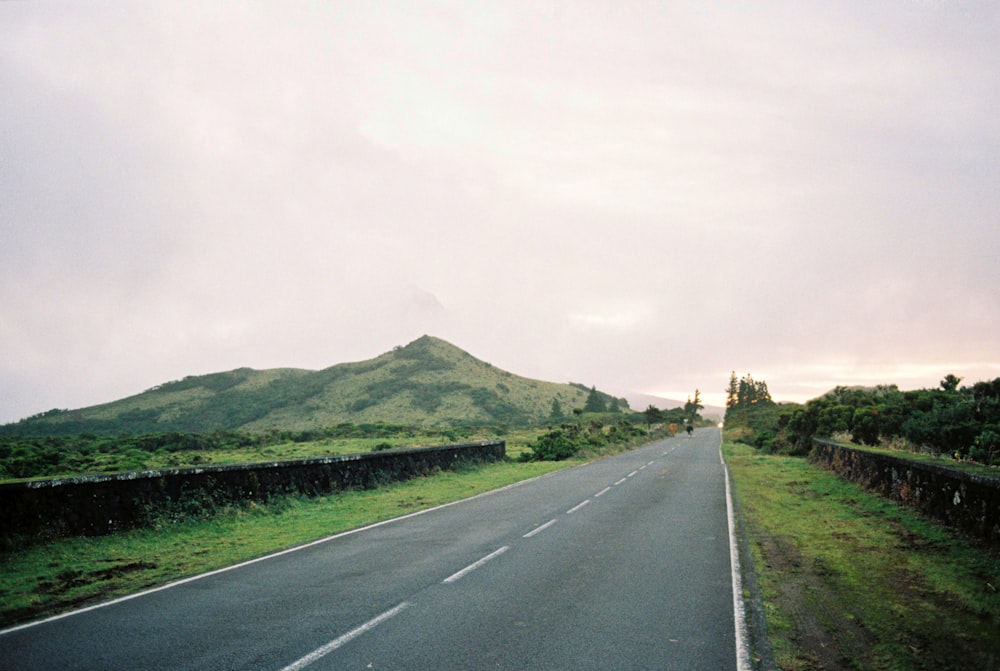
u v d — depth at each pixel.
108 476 11.20
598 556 9.13
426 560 8.88
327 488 16.94
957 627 6.15
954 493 10.98
